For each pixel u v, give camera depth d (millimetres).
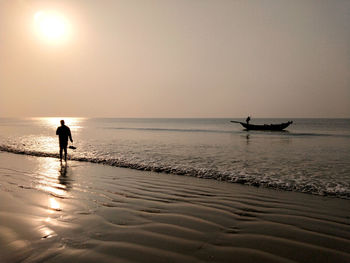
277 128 40312
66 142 9453
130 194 5133
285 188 5801
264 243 2920
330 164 9445
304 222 3627
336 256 2627
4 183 6008
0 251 2617
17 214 3795
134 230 3246
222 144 17469
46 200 4590
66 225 3385
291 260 2535
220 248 2770
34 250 2648
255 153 12609
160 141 19578
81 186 5793
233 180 6637
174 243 2871
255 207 4348
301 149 14609
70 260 2443
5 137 23766
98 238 2979
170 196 5027
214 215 3900
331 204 4570
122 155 11398
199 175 7262
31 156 11453
